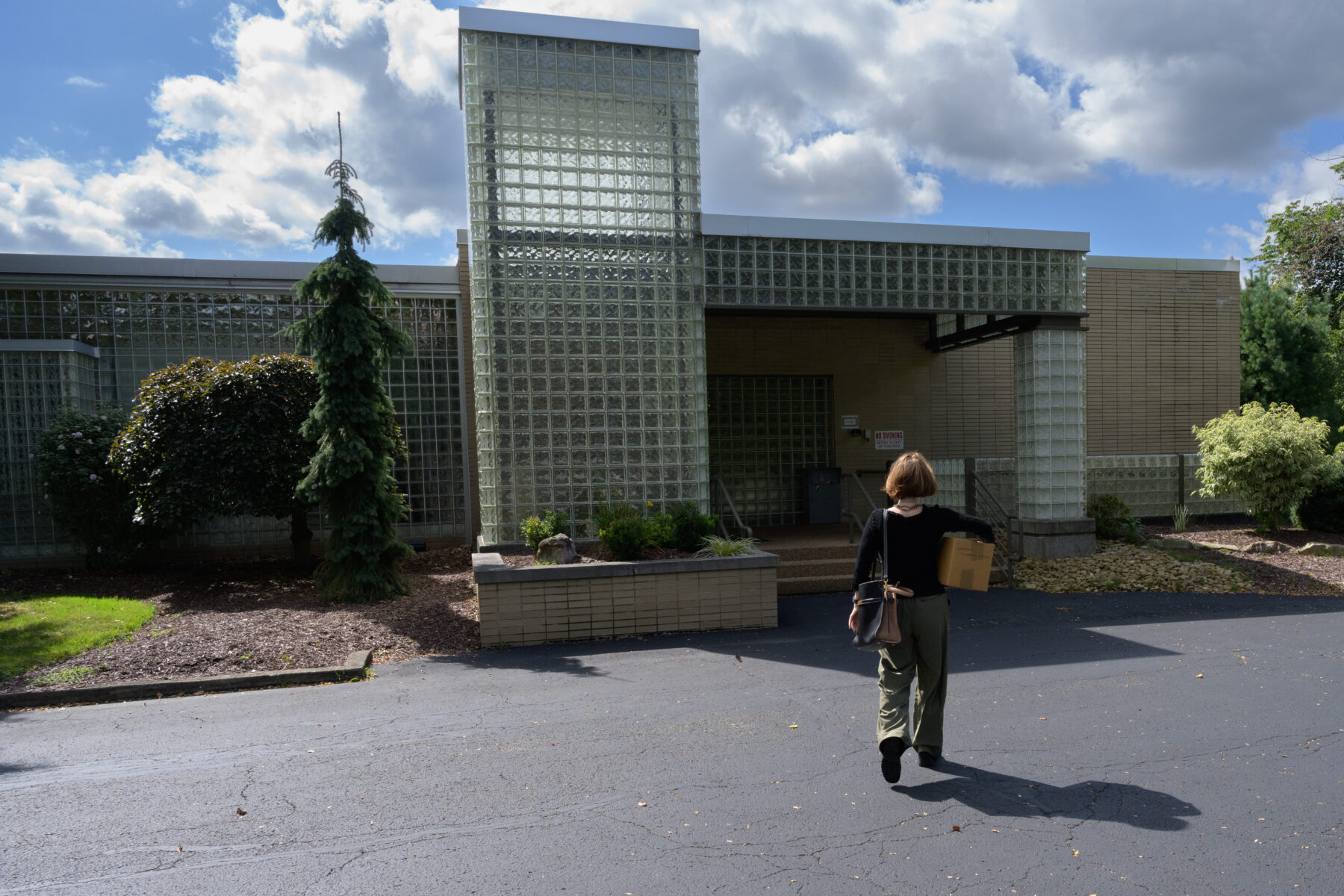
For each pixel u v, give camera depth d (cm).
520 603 793
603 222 1025
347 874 337
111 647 730
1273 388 2453
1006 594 1009
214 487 1005
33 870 343
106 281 1222
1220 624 827
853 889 320
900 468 438
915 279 1128
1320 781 423
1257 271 2520
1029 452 1198
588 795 416
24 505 1172
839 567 1088
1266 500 1293
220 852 358
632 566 825
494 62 994
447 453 1334
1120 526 1286
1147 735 497
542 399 1005
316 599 970
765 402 1465
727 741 496
